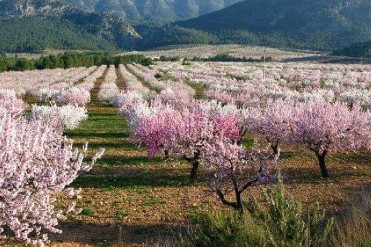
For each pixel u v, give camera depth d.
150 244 10.27
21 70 98.25
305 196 14.41
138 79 80.50
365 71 89.62
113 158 20.44
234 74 84.06
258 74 80.50
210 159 11.80
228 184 14.78
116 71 107.06
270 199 8.02
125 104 34.72
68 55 118.50
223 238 7.13
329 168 18.59
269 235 6.61
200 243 7.37
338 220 10.40
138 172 17.92
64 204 13.46
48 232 10.88
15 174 6.99
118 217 12.38
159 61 154.75
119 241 10.55
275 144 19.44
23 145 7.39
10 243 9.85
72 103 40.06
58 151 8.13
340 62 142.25
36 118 24.52
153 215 12.61
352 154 21.14
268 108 21.86
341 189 15.29
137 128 18.58
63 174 7.57
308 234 6.96
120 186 15.82
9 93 41.59
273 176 11.24
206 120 16.02
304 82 65.62
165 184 16.12
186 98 38.28
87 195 14.62
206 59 169.38
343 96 41.12
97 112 39.09
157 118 17.42
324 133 16.45
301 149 21.53
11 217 7.14
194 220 11.97
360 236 7.09
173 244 9.52
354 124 17.34
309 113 18.06
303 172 17.89
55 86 56.19
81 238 10.70
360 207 9.98
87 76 84.50
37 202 7.70
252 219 7.46
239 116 21.59
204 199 14.15
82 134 27.03
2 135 7.23
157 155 20.94
